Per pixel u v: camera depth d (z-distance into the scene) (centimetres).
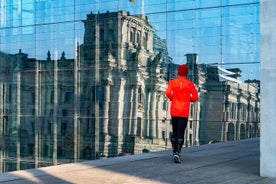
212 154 1145
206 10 3494
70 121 4284
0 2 4619
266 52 758
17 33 4528
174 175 776
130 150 3978
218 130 3466
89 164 918
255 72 3288
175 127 955
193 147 1393
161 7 3728
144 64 3856
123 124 3994
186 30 3588
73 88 4241
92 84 4134
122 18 3959
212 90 3478
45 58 4381
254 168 867
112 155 4056
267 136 757
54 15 4303
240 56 3356
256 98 3291
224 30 3416
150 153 1148
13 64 4597
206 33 3497
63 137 4325
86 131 4203
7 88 4666
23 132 4606
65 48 4253
